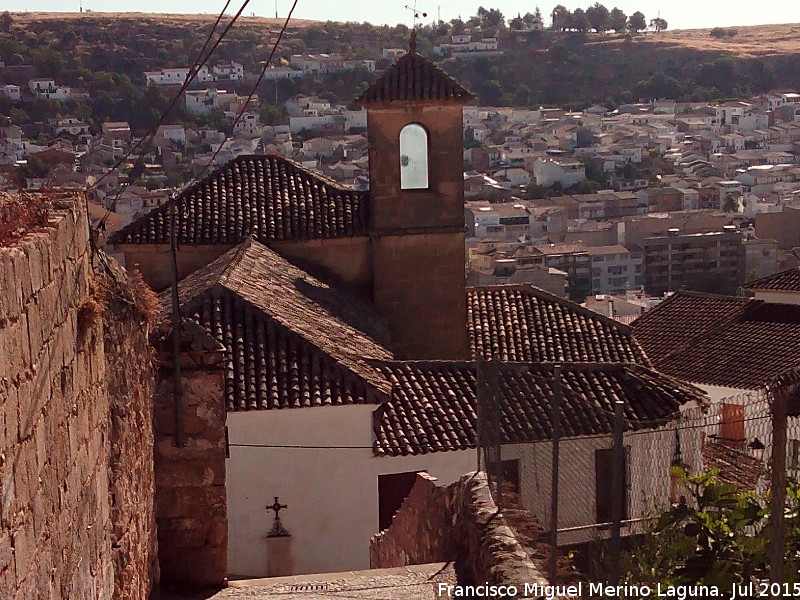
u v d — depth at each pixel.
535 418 20.48
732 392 39.84
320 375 25.22
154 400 17.23
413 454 24.86
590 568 15.53
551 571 14.15
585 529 16.88
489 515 16.62
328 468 24.84
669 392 25.69
